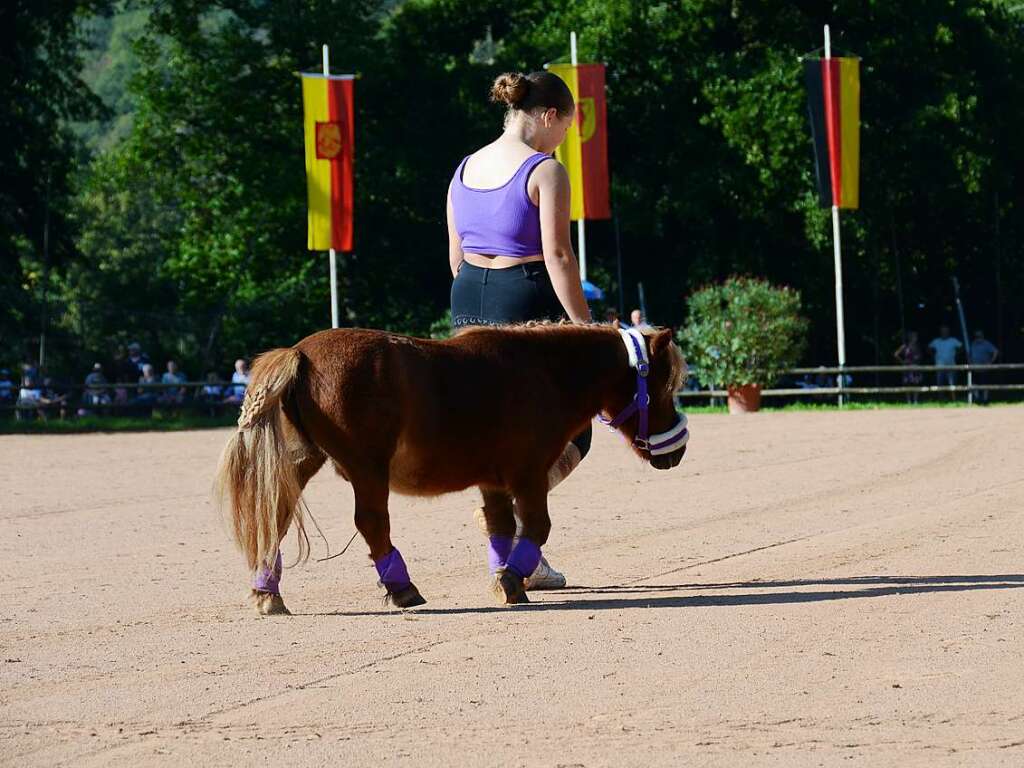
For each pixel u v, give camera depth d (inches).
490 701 211.5
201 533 449.4
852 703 206.4
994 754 179.9
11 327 1571.1
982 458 630.5
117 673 237.3
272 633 271.6
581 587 327.3
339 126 1142.3
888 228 1668.3
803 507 477.1
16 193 1535.4
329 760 182.2
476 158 323.0
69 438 983.0
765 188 1576.0
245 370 1337.4
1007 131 1696.6
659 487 554.9
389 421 278.4
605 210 1163.9
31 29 1505.9
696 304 1198.3
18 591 333.4
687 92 1668.3
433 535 425.4
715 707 205.5
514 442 294.2
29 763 183.8
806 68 1217.4
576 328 307.3
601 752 183.5
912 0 1630.2
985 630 258.8
